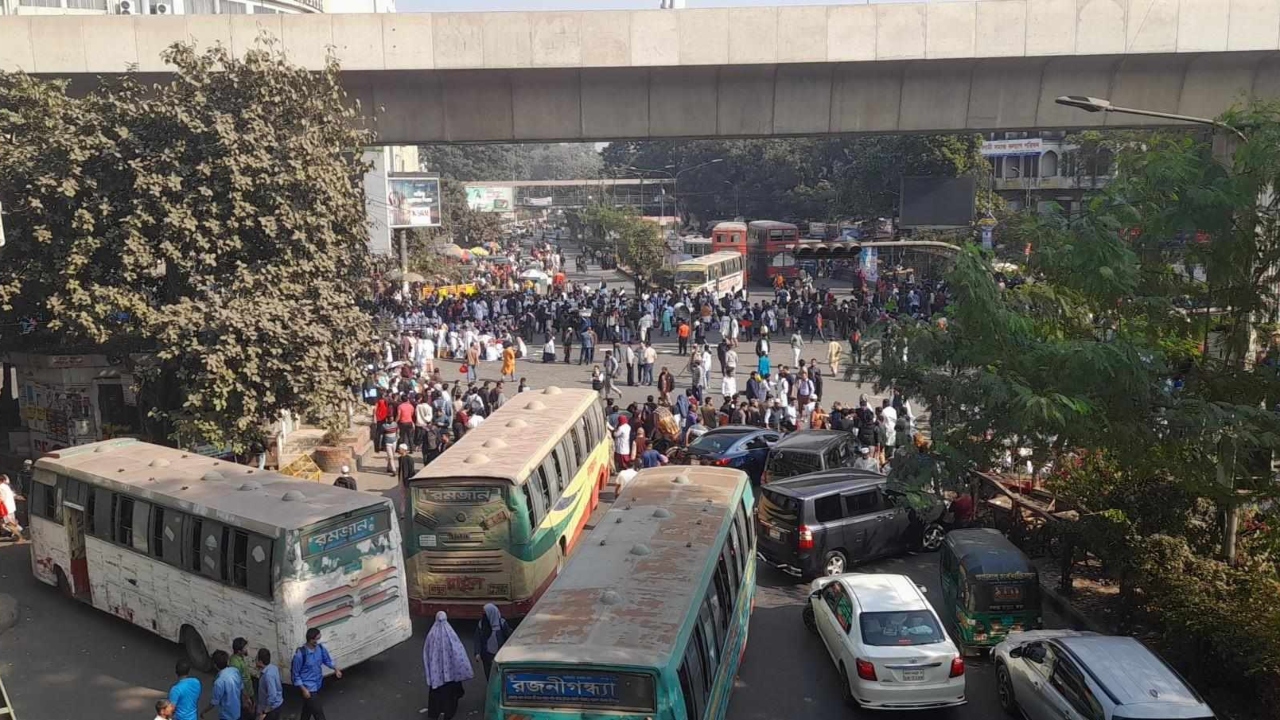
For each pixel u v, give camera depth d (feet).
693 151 385.91
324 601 46.78
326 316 72.84
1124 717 35.68
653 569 40.93
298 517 46.93
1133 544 51.44
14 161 69.00
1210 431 42.93
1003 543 53.11
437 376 104.53
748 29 97.25
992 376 42.42
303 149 74.13
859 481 63.82
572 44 97.25
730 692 44.73
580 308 167.02
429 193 195.31
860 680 43.55
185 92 74.02
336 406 73.61
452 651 43.86
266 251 74.79
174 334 65.77
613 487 83.56
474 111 101.60
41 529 60.23
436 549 54.19
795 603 59.41
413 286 205.26
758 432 84.28
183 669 40.19
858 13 96.84
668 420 87.71
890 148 211.41
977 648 50.16
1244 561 50.88
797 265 243.81
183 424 67.36
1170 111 100.07
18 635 54.95
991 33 96.37
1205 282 49.78
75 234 70.59
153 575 51.93
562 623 36.14
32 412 83.25
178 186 69.67
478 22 96.37
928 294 158.61
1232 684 43.39
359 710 46.52
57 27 91.45
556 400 75.92
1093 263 45.57
